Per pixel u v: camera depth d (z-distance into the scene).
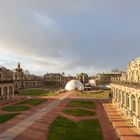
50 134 42.47
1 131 44.62
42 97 109.81
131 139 39.00
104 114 63.56
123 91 62.41
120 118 56.69
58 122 52.19
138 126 45.44
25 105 80.62
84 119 56.31
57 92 137.38
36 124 50.31
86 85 182.12
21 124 50.38
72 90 155.62
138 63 62.28
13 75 176.88
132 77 68.88
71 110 69.19
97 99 102.38
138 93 45.62
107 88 172.12
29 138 40.03
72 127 47.94
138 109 46.28
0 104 83.50
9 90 103.50
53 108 73.31
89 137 40.94
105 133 43.72
